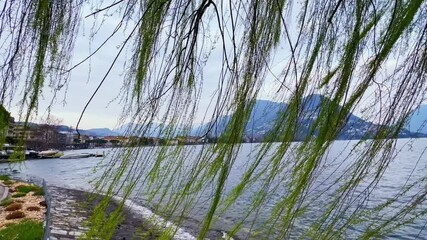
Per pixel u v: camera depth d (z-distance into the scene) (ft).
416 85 3.40
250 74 3.91
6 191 64.85
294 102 3.78
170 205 4.05
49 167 134.31
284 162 3.76
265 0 4.00
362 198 3.48
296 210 3.62
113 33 3.75
